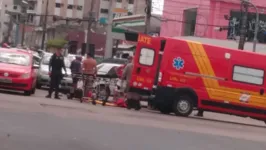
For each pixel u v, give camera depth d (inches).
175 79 724.0
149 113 702.5
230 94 742.5
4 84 727.1
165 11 1797.5
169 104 725.9
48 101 657.0
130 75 751.7
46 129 411.2
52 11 3818.9
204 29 1533.0
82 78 761.6
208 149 408.5
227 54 743.1
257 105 753.6
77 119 490.9
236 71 746.2
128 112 655.8
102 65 974.4
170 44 721.6
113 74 868.6
